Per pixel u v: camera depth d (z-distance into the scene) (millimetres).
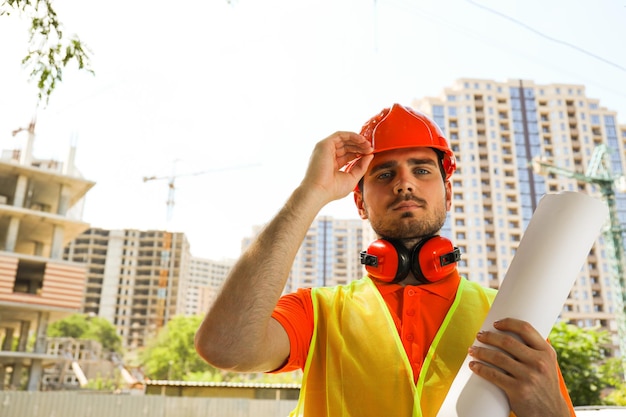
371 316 1215
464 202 81312
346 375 1138
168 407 17234
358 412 1092
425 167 1341
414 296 1240
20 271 45188
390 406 1079
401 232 1295
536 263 893
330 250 105750
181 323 73375
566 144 83875
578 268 902
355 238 106000
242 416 16797
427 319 1212
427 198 1308
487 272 78125
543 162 40125
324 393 1173
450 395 892
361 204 1477
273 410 17031
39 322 42625
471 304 1238
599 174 39281
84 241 108000
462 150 83562
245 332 998
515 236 80250
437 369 1122
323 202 1157
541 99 87000
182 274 107688
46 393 18719
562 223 898
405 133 1347
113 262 107250
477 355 868
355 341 1180
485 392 842
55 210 50219
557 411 813
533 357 825
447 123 85062
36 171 43375
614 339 73812
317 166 1178
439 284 1273
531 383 815
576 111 85812
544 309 872
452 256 1276
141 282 106562
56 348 77750
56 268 42750
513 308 881
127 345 101812
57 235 43938
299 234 1089
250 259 1045
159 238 109000
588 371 29641
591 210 902
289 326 1180
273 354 1111
